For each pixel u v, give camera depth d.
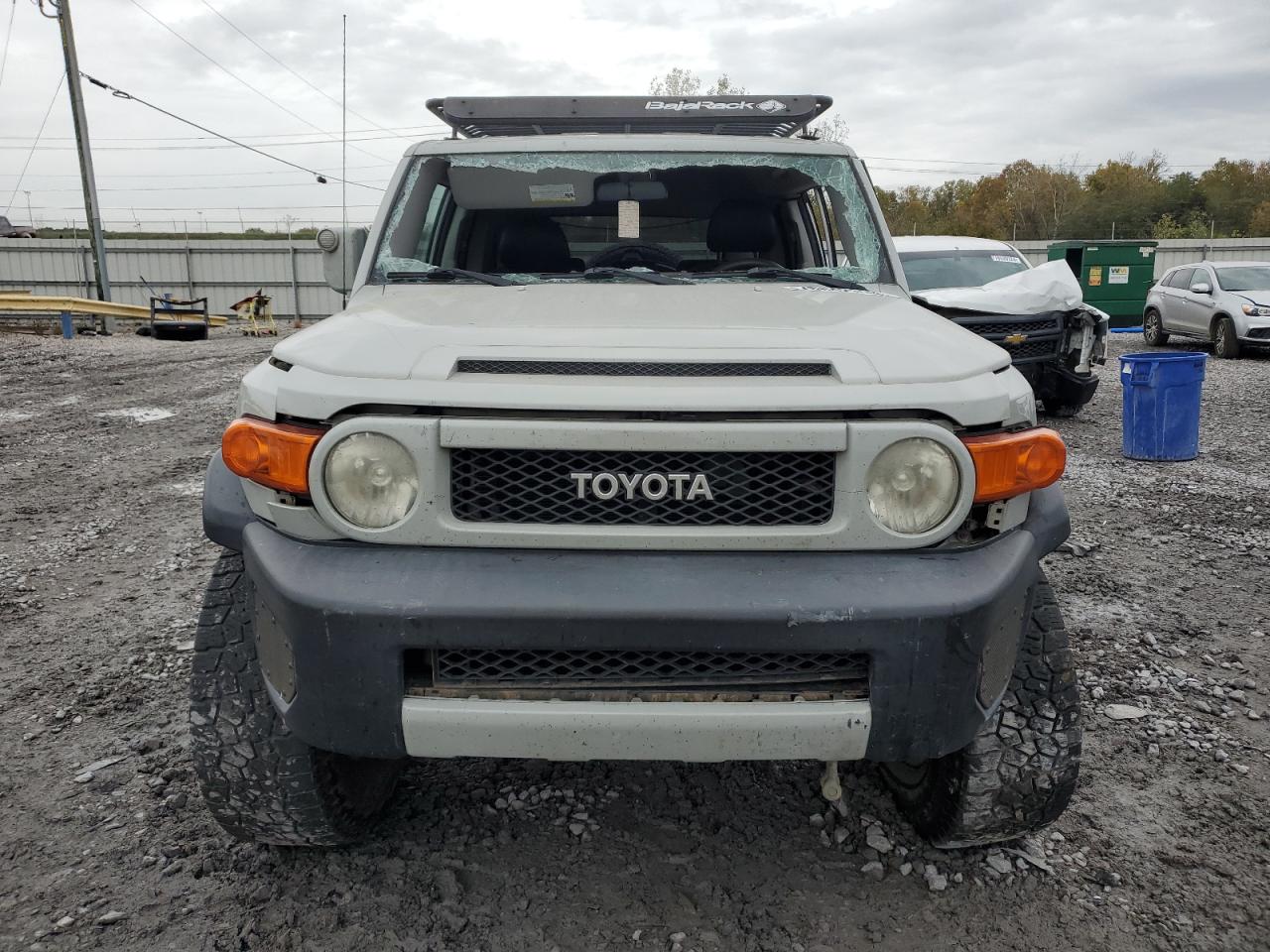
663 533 1.96
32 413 10.41
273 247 37.00
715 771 3.00
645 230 3.38
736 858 2.56
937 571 1.96
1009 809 2.32
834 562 1.96
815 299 2.72
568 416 1.95
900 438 1.94
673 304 2.59
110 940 2.24
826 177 3.38
